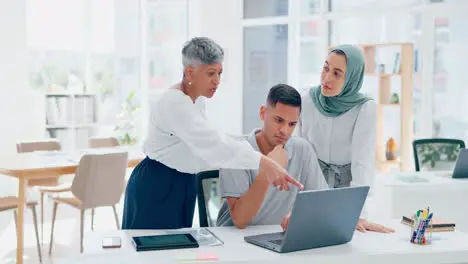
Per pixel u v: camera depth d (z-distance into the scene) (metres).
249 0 8.12
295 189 2.51
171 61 8.20
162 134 2.56
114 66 7.96
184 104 2.42
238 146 2.31
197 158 2.58
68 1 7.55
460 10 6.49
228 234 2.31
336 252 2.05
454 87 6.64
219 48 2.43
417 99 6.88
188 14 8.14
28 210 6.40
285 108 2.31
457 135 6.67
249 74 8.17
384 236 2.30
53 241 5.23
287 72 7.90
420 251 2.08
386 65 7.04
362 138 2.74
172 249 2.08
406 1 6.92
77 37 7.66
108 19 7.89
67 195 4.85
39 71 7.37
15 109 6.75
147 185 2.64
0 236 5.41
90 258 1.97
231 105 8.05
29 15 7.24
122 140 7.44
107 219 6.14
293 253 2.03
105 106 7.84
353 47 2.70
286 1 7.83
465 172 4.22
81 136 7.32
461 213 4.07
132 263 1.91
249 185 2.43
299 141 2.53
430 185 4.02
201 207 2.68
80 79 7.71
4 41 6.64
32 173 4.39
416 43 6.87
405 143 6.59
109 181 4.66
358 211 2.14
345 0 7.36
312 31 7.64
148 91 8.18
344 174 2.89
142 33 8.14
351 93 2.75
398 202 3.99
